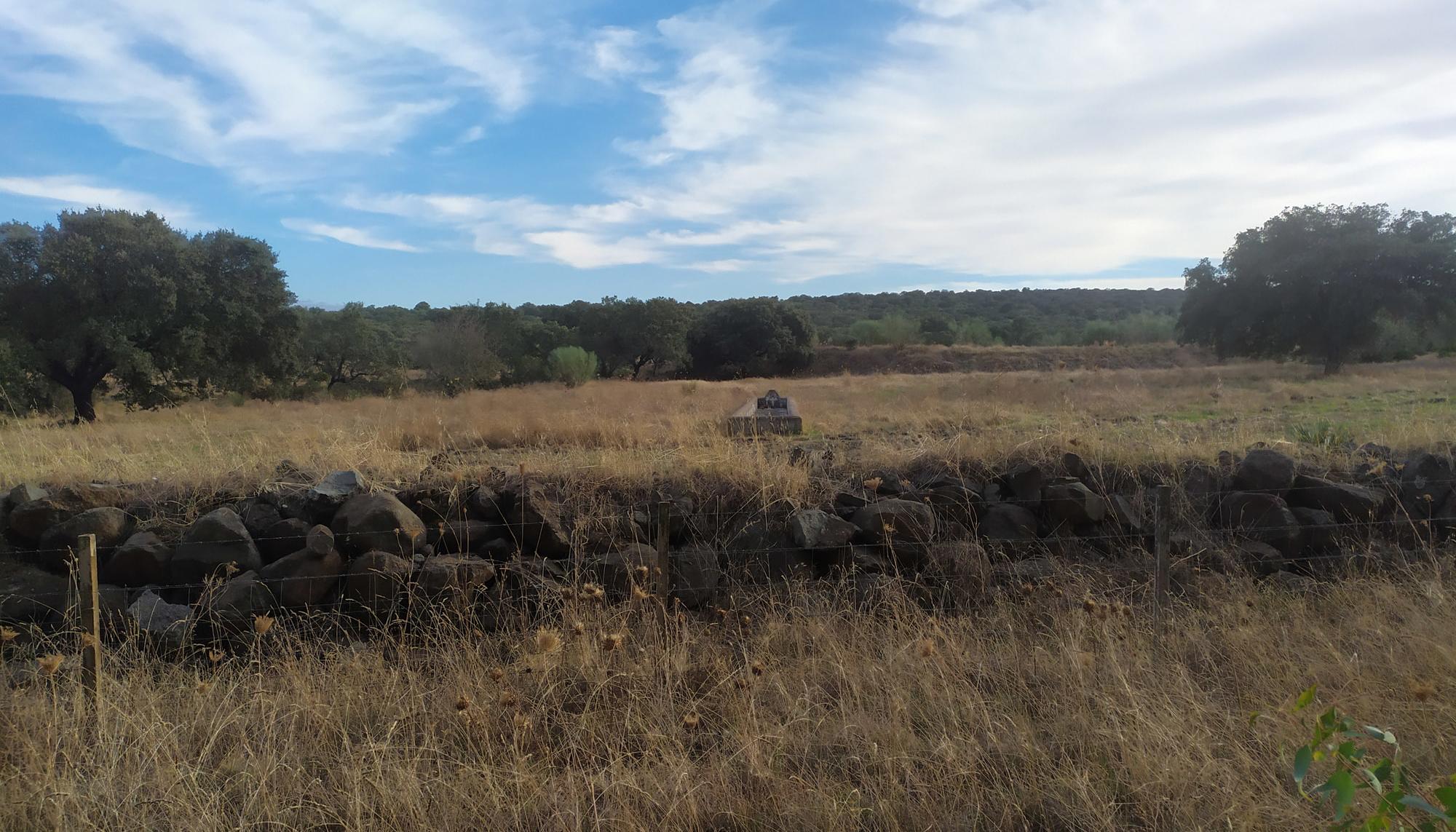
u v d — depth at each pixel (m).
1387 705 3.63
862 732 3.58
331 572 4.78
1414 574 5.34
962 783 3.30
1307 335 27.69
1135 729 3.48
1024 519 5.62
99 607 4.42
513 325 44.59
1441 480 6.12
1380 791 2.23
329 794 3.30
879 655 4.38
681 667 4.11
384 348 40.69
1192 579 5.27
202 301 24.28
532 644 4.41
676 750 3.58
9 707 3.60
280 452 6.60
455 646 4.43
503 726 3.74
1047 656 4.24
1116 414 12.45
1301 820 2.90
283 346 27.23
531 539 5.16
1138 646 4.32
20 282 22.28
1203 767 3.22
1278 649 4.29
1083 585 5.11
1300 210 29.05
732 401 19.08
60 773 3.30
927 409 13.35
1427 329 30.38
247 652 4.50
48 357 22.36
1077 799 3.17
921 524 5.30
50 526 4.98
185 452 6.93
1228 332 30.25
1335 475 6.36
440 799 3.22
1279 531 5.75
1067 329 59.62
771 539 5.36
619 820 3.06
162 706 3.87
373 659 4.30
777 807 3.17
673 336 51.56
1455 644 4.07
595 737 3.69
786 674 4.21
